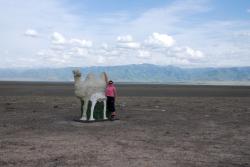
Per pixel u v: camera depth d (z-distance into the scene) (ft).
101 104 71.97
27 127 63.77
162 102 122.42
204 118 80.23
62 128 63.05
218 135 58.13
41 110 92.12
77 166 37.29
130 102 120.16
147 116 81.87
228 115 86.74
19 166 37.06
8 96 148.66
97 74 72.08
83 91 69.82
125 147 47.09
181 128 65.00
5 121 71.10
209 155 43.47
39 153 43.01
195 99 141.90
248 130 63.67
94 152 43.78
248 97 163.63
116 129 62.49
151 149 46.11
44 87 251.39
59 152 43.62
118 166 37.40
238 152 45.52
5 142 49.80
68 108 97.50
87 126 65.57
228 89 270.87
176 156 42.42
